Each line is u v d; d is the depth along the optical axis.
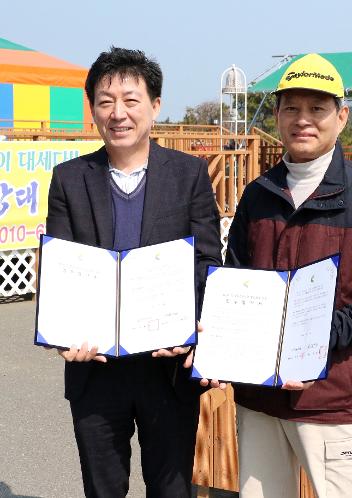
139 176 3.20
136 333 2.99
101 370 3.16
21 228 9.47
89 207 3.20
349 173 3.01
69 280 2.99
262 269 3.00
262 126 29.67
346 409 2.99
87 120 19.62
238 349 2.99
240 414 3.22
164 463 3.21
